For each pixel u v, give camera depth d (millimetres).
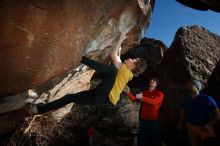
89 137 5840
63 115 6461
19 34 3352
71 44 3857
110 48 5320
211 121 4152
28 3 3305
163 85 6832
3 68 3455
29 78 3715
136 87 10789
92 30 4121
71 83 5652
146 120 5320
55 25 3582
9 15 3219
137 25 5500
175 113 6082
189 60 6578
